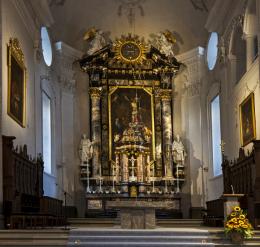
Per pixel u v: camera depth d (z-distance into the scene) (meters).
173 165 22.38
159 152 22.55
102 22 23.47
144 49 23.19
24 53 17.28
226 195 12.81
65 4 22.12
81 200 21.88
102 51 22.55
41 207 16.34
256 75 15.99
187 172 22.45
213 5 20.27
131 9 23.50
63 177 21.52
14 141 15.47
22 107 16.45
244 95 17.44
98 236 11.45
